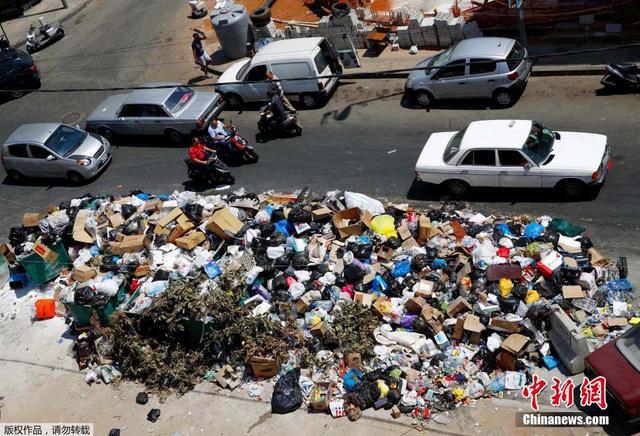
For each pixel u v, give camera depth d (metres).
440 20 22.14
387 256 14.58
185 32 28.83
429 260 14.17
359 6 25.70
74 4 35.16
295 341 13.45
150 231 16.75
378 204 16.08
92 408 13.51
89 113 24.84
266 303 14.11
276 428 12.30
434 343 12.92
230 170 19.80
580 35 20.94
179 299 13.73
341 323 13.30
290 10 27.66
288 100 21.92
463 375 12.21
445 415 11.82
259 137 21.09
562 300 12.75
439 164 16.34
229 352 13.66
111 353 14.28
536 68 20.42
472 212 16.08
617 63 19.59
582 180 15.16
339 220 15.70
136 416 13.14
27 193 21.12
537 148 15.57
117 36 30.38
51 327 15.60
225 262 15.16
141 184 20.17
